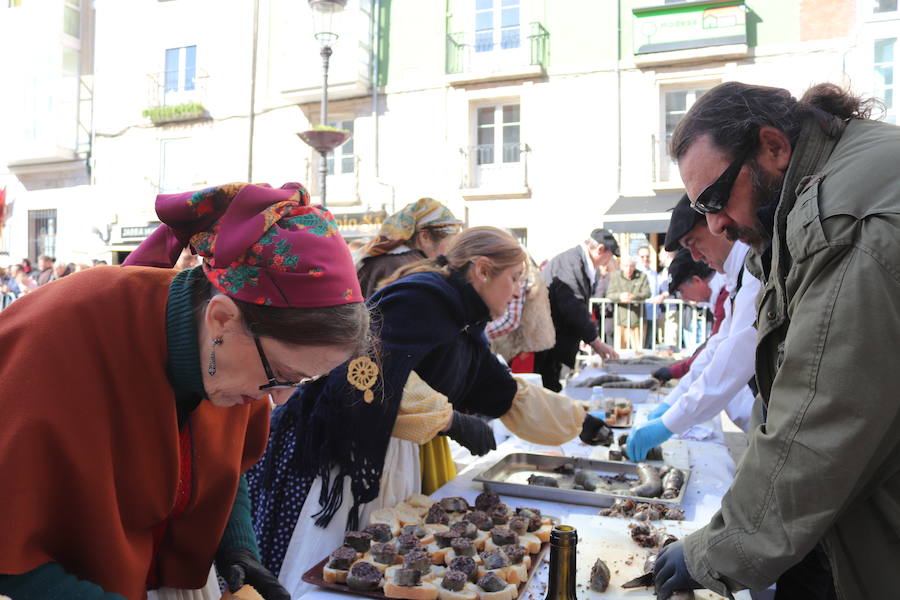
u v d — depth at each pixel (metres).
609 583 1.40
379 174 13.23
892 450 1.06
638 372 4.27
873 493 1.08
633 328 7.36
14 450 0.90
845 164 1.09
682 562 1.21
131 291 1.04
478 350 2.14
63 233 16.41
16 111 16.53
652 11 11.37
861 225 1.02
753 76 11.09
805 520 1.03
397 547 1.52
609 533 1.65
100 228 15.98
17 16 16.64
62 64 16.25
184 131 15.00
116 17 15.66
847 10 10.55
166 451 1.05
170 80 15.20
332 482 1.72
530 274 3.97
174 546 1.25
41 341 0.95
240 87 14.40
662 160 11.73
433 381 1.93
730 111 1.22
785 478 1.04
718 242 2.30
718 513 1.17
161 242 1.18
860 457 0.99
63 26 16.25
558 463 2.27
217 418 1.22
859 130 1.16
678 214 2.37
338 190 13.50
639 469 2.09
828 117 1.18
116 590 1.02
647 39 11.45
